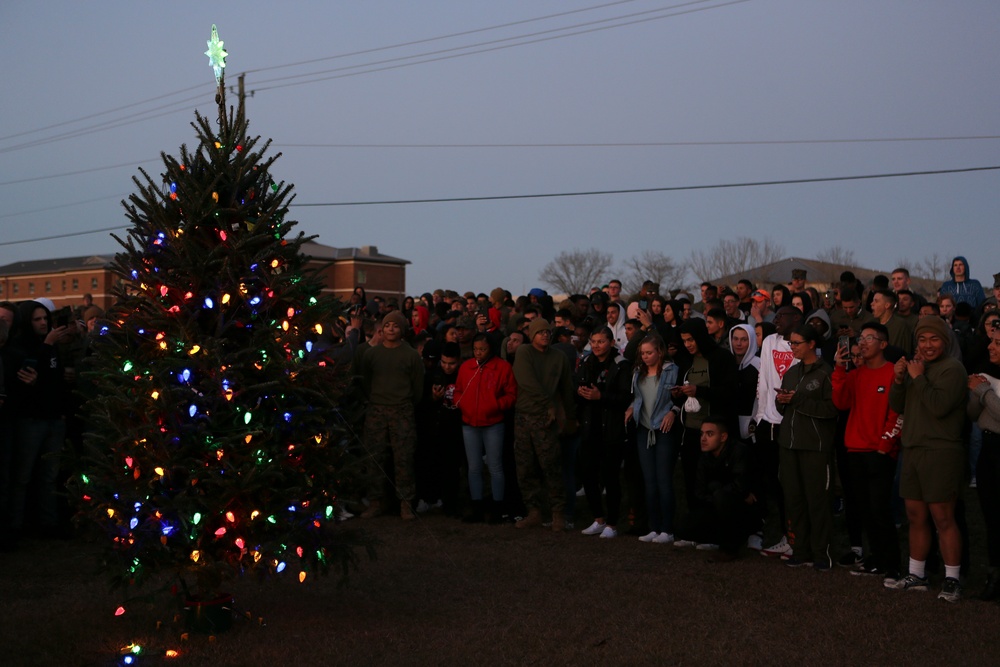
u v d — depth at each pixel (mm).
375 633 5875
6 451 8375
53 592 7035
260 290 5762
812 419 7535
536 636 5801
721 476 8070
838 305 11133
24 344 8641
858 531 7738
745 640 5719
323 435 5766
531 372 9328
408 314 15148
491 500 9727
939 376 6508
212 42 5980
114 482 5473
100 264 83188
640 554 8180
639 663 5320
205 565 5402
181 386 5414
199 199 5656
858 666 5246
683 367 9008
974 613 6180
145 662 5340
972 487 10164
